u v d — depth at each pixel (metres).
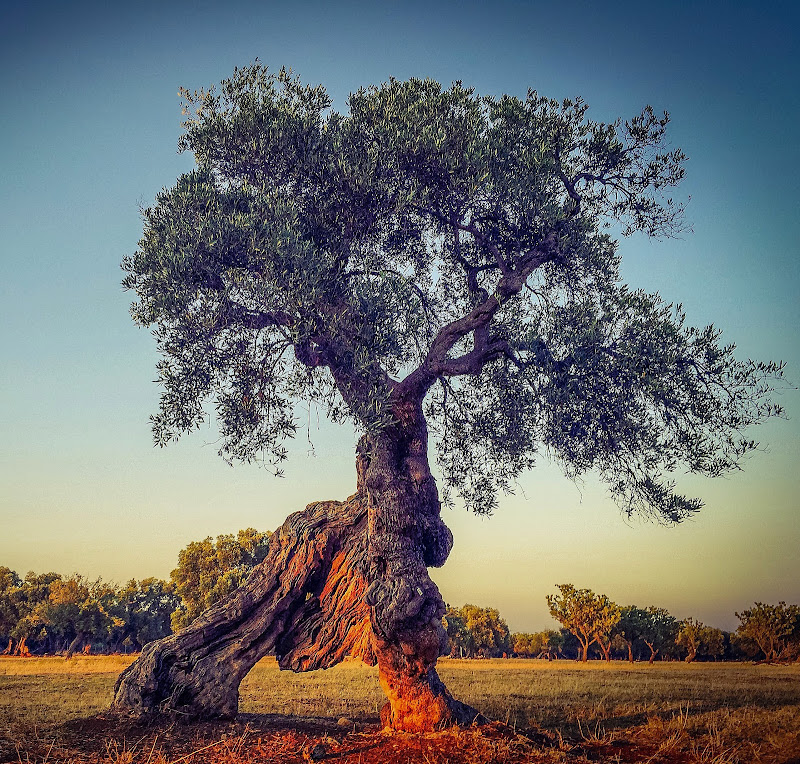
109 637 84.62
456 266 16.14
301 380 12.55
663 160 13.20
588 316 13.11
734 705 15.67
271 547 16.25
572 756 10.44
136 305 12.26
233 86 13.20
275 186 13.12
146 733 12.38
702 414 12.37
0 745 10.97
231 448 12.34
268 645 15.01
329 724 13.51
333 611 15.52
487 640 95.44
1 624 91.12
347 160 12.26
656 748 10.88
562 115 13.41
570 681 27.17
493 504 15.98
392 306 12.05
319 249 12.34
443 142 12.20
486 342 13.23
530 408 15.52
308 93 13.14
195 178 13.35
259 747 11.55
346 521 15.99
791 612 66.56
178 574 61.09
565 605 78.50
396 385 12.88
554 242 12.74
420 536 12.70
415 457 12.89
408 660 11.93
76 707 16.84
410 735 11.47
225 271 11.39
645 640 78.00
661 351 12.16
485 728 11.75
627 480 13.65
